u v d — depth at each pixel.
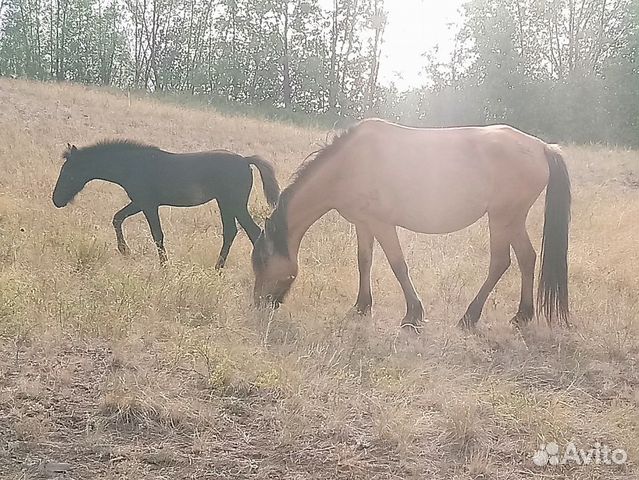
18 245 7.14
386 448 3.82
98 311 5.30
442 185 6.04
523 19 33.44
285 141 17.45
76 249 7.23
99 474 3.37
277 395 4.34
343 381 4.63
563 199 6.24
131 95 22.62
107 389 4.20
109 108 18.02
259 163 8.20
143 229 9.27
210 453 3.65
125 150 8.06
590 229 10.32
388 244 6.27
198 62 37.84
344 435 3.91
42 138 14.20
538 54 34.12
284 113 28.22
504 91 31.98
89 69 40.12
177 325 5.37
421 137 6.19
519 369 5.18
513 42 32.59
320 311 6.31
